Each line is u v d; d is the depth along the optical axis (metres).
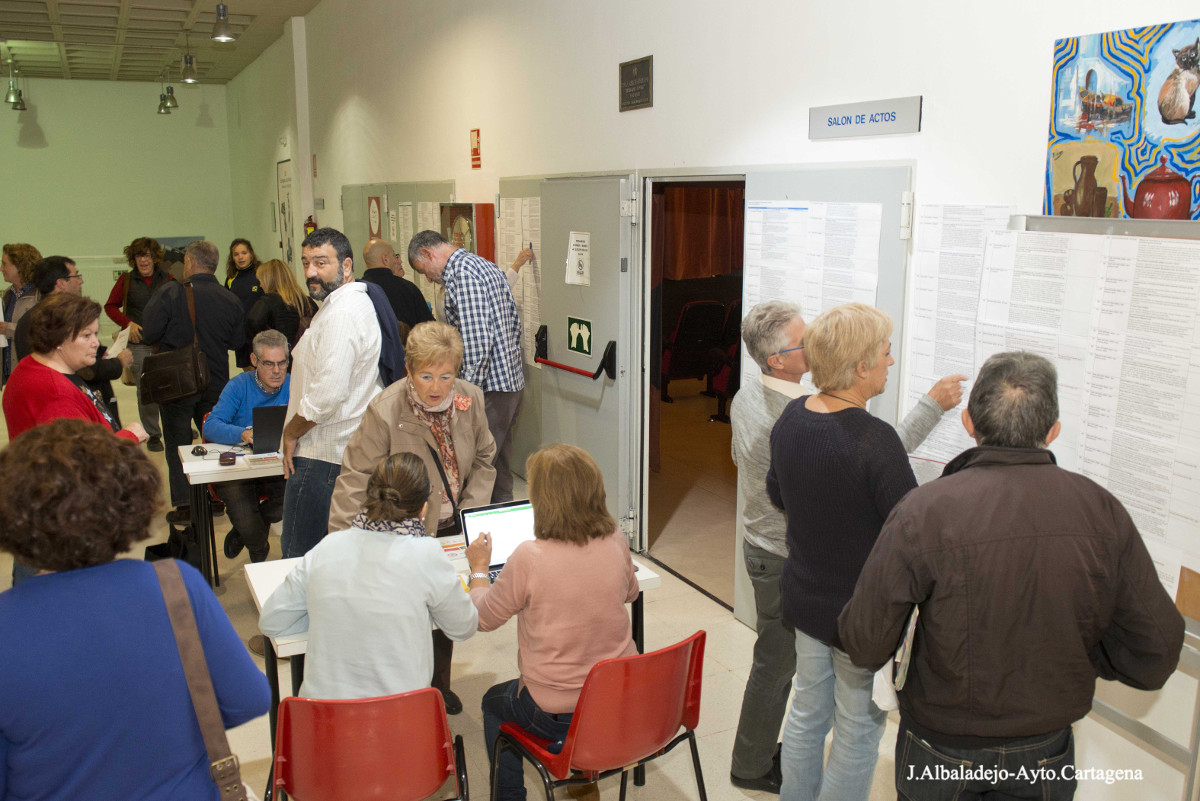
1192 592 1.93
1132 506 2.05
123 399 8.48
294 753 1.87
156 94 13.92
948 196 2.57
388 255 5.39
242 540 4.06
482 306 4.40
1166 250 1.92
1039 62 2.28
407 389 2.59
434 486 2.63
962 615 1.46
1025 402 1.48
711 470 5.82
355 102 8.11
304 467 3.08
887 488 1.82
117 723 1.16
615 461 4.40
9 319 6.67
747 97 3.36
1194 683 1.98
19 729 1.11
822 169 2.99
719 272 6.34
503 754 2.27
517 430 5.55
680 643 2.03
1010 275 2.35
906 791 1.63
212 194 14.52
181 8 8.62
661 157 3.92
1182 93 1.93
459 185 6.13
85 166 13.62
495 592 2.09
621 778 2.46
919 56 2.63
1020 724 1.47
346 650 1.94
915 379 2.72
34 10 8.38
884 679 1.72
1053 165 2.26
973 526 1.45
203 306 5.14
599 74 4.34
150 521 1.25
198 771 1.25
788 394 2.29
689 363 7.18
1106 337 2.08
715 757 2.78
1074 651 1.46
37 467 1.14
